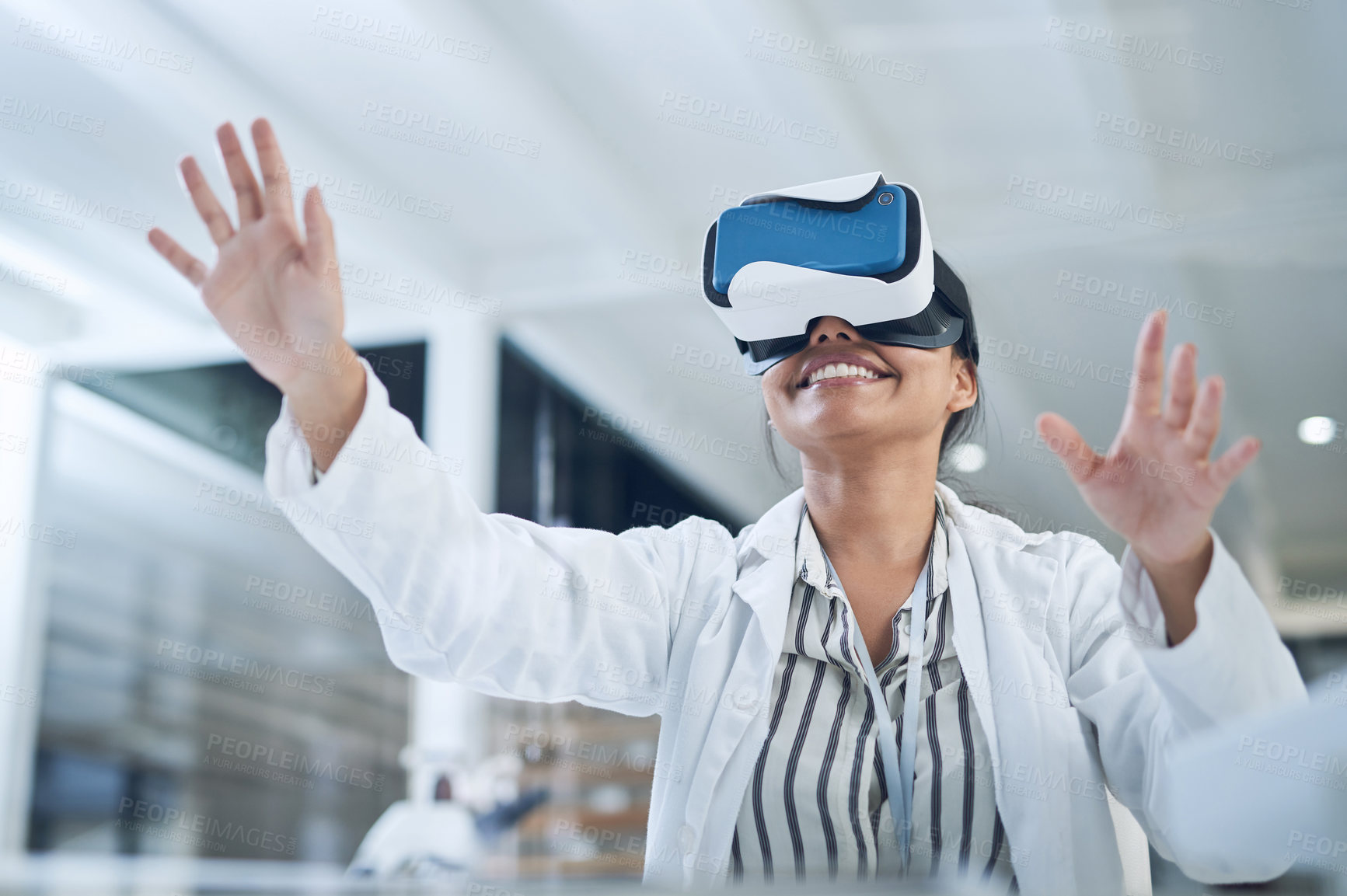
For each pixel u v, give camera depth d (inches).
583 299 141.2
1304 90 105.8
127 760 154.3
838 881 12.7
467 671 34.9
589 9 103.3
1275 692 26.8
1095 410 155.3
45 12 100.9
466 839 105.3
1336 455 154.6
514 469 152.4
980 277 130.1
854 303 32.9
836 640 35.3
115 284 143.7
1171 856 30.9
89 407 162.2
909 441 34.9
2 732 150.0
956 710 34.7
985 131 116.8
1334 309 132.3
